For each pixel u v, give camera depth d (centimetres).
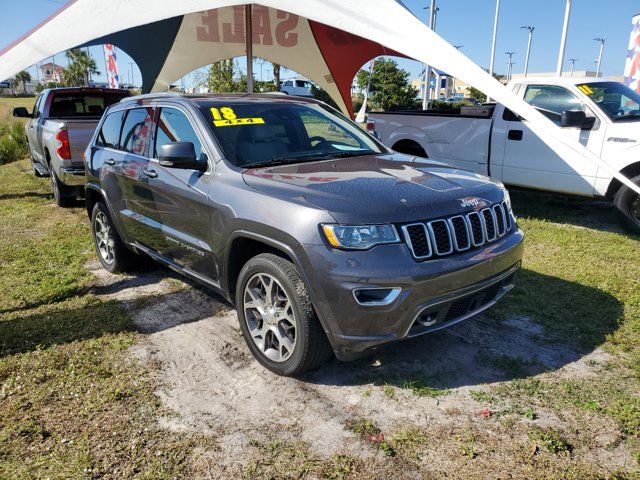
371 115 937
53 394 321
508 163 765
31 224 746
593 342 372
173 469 258
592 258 555
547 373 334
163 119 438
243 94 467
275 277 314
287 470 256
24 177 1195
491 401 306
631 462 255
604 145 668
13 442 278
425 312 292
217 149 374
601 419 287
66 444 276
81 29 575
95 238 562
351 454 266
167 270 546
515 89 764
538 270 516
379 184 323
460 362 350
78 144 766
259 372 345
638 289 462
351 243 282
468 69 536
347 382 330
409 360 354
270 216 309
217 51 933
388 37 562
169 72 974
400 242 288
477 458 260
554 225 701
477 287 312
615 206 666
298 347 310
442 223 303
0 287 498
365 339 288
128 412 303
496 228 336
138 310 447
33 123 1028
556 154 710
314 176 339
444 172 373
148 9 588
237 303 351
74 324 416
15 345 383
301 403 310
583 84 710
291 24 851
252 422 293
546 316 415
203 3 592
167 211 411
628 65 1451
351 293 280
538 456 260
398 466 256
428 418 292
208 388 327
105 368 350
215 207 352
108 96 986
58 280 515
